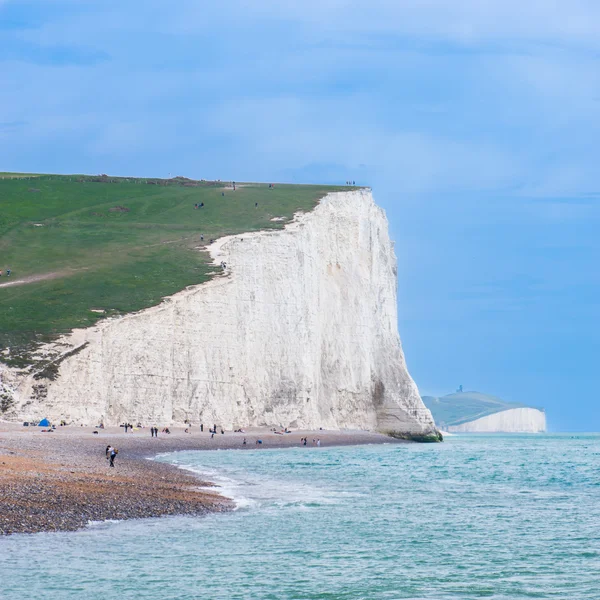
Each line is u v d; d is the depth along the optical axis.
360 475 101.81
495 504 73.75
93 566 42.34
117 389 153.12
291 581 41.16
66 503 56.06
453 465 125.94
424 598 38.50
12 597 36.72
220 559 45.28
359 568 44.41
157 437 140.38
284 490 79.38
